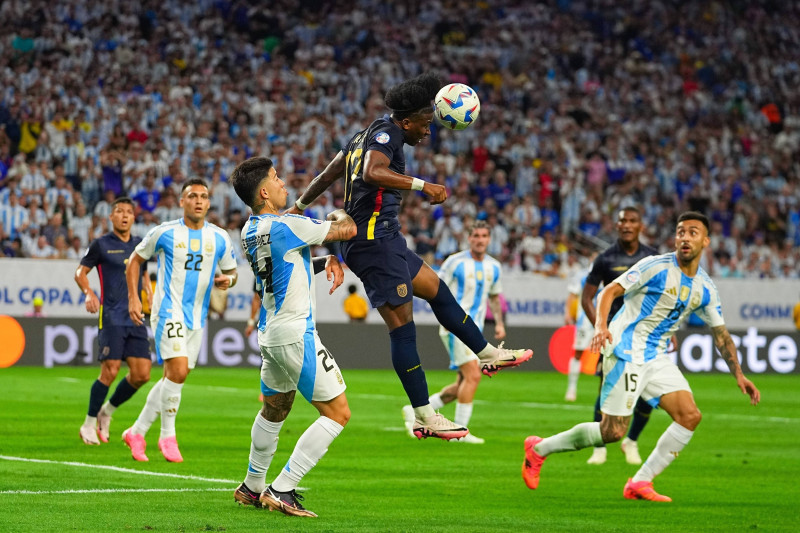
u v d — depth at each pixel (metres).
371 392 53.50
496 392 56.56
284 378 19.44
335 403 19.38
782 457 31.95
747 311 79.88
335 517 19.75
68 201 70.06
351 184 19.72
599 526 19.67
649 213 87.62
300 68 91.81
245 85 86.94
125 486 22.78
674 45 108.75
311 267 19.27
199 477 24.47
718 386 63.50
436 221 79.25
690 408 23.05
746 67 109.00
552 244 80.12
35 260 65.50
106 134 77.06
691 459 31.28
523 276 74.81
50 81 78.44
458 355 34.41
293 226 18.59
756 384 66.25
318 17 97.44
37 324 63.44
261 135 80.25
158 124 77.69
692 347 74.88
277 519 19.14
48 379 54.66
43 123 74.62
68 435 32.59
